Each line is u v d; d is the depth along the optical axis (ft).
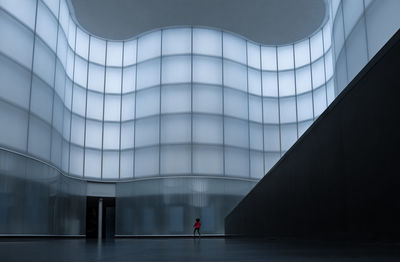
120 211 120.78
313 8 110.93
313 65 126.41
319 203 23.80
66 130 114.32
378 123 15.84
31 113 80.43
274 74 131.64
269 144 127.24
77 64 122.83
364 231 17.34
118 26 121.08
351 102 18.60
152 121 120.37
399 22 56.59
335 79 85.30
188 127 118.32
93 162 122.52
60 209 98.48
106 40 129.80
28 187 76.95
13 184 72.18
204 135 118.52
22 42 78.74
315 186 24.58
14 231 71.41
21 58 78.07
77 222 115.55
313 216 25.04
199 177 116.06
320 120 23.50
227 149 119.55
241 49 127.65
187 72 120.88
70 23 118.42
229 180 118.11
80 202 118.01
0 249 30.17
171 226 113.70
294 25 119.75
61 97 100.01
